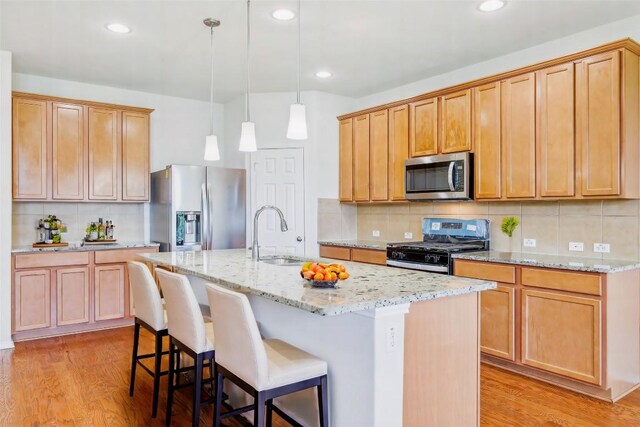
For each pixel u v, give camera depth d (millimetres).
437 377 1992
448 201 4301
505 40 3617
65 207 4676
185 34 3520
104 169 4609
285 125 5184
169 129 5379
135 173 4809
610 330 2771
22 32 3465
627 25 3211
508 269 3230
